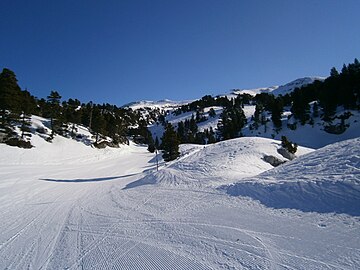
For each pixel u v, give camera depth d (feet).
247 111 412.36
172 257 22.34
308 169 38.34
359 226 21.61
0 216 41.78
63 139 184.03
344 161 35.14
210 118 450.71
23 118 146.82
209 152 88.89
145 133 389.60
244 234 24.77
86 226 34.73
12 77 139.64
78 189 70.90
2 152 125.49
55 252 26.22
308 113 228.63
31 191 66.18
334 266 17.53
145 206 42.83
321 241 20.85
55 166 131.75
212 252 22.21
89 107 266.16
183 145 173.17
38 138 162.30
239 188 40.91
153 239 27.17
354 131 182.39
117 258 23.40
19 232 33.53
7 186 71.41
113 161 168.96
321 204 27.17
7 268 23.18
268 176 42.91
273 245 21.74
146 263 21.77
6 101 130.93
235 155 78.43
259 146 84.74
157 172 76.79
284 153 81.51
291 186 33.19
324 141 187.62
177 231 28.43
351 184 27.71
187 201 41.52
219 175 61.31
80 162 156.97
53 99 186.29
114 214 39.86
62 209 46.42
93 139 217.36
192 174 66.64
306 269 17.76
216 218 30.68
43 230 34.09
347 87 200.44
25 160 129.49
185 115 565.53
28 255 25.88
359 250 18.67
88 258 24.02
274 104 240.94
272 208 30.14
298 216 26.35
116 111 401.90
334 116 205.98
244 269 18.85
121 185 74.74
